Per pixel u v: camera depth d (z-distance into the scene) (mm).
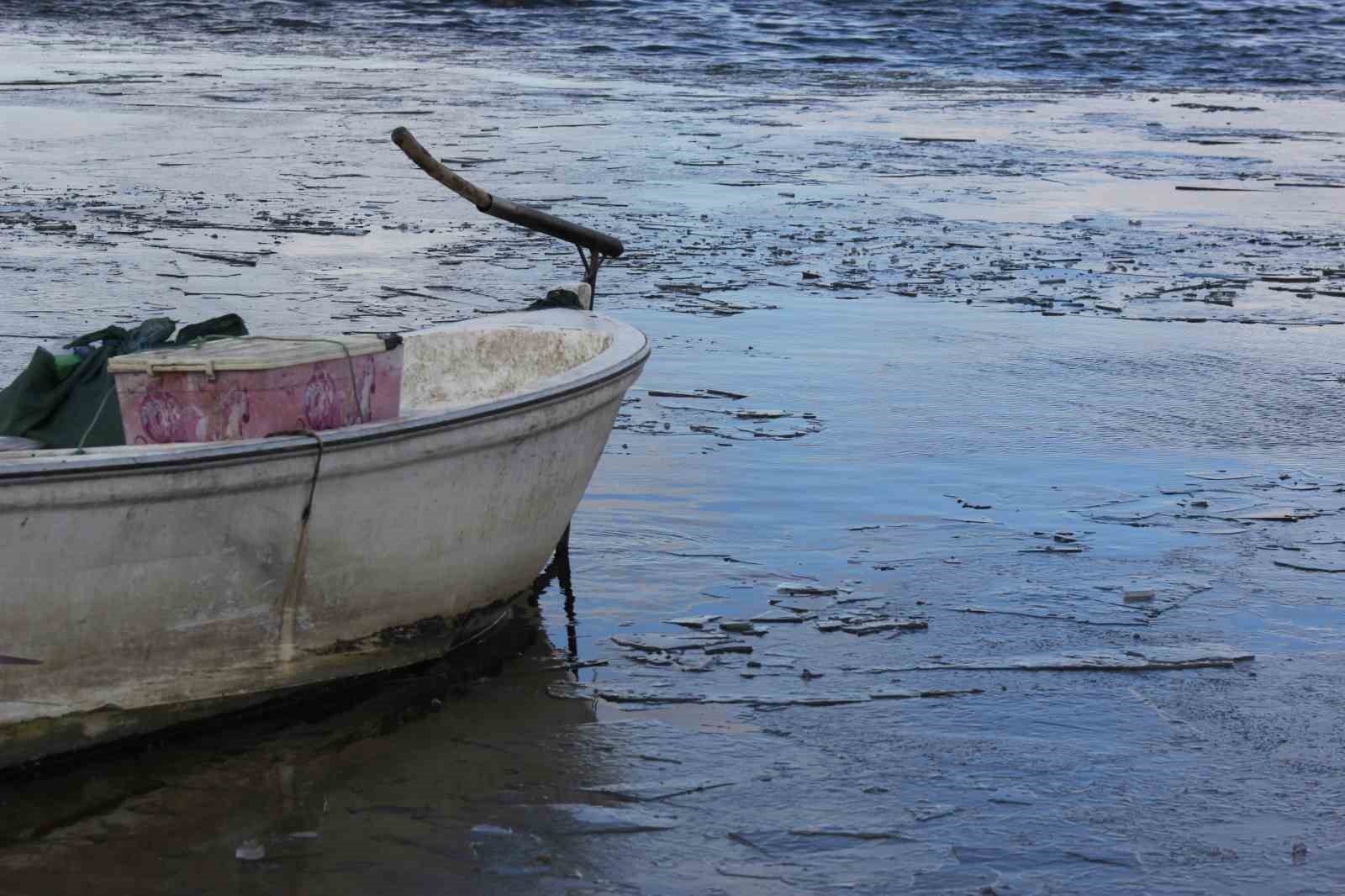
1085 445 8727
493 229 14984
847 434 8805
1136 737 5266
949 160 20938
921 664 5809
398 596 5449
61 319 10766
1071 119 26188
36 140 20109
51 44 35844
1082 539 7188
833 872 4398
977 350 10922
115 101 24906
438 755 5043
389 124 22828
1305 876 4422
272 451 4781
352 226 14828
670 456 8281
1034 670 5773
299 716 5301
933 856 4488
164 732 5035
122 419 5086
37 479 4355
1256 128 25484
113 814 4633
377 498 5188
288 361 4926
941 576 6695
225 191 16688
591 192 17266
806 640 6012
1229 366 10656
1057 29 43625
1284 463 8461
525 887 4289
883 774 4977
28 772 4812
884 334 11320
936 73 34750
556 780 4887
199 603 4895
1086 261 14273
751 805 4766
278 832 4551
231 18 43844
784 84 31703
